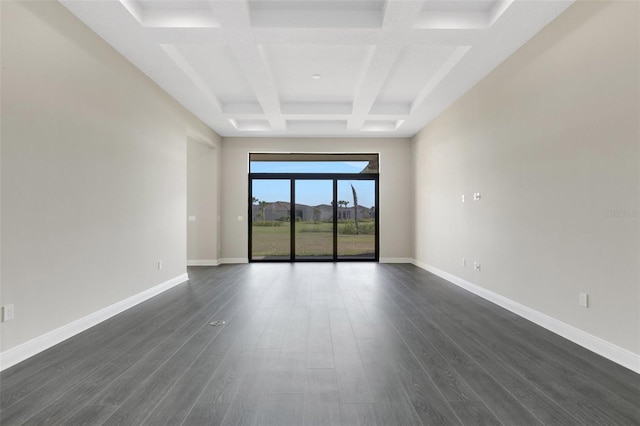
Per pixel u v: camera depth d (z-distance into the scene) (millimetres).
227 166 7523
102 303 3369
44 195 2650
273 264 7301
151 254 4383
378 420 1728
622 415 1765
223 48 3934
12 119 2389
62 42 2848
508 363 2398
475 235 4566
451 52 3998
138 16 3113
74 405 1854
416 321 3363
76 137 3006
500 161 3938
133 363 2391
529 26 3174
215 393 1984
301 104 5805
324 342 2799
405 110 5898
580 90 2748
